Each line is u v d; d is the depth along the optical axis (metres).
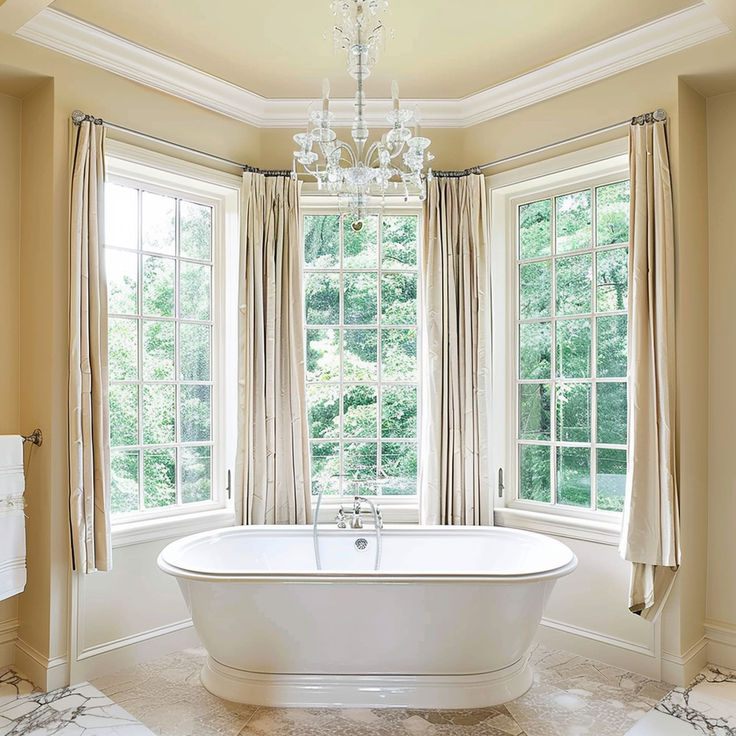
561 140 3.30
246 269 3.51
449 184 3.61
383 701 2.68
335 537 3.34
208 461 3.63
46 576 2.81
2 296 2.99
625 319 3.24
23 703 2.68
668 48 2.89
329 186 2.39
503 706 2.67
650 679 2.89
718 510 3.00
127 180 3.29
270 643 2.69
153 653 3.15
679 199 2.85
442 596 2.59
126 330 3.28
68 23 2.79
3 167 3.00
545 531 3.37
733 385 2.98
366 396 3.88
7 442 2.74
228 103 3.51
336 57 3.16
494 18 2.82
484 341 3.53
